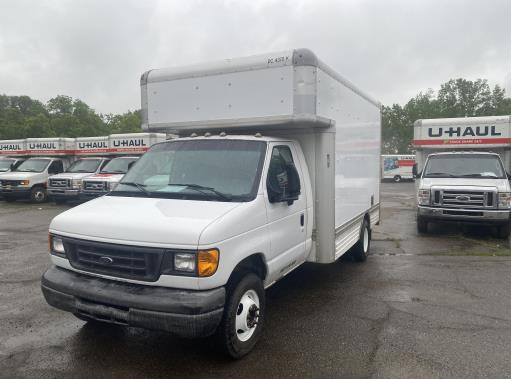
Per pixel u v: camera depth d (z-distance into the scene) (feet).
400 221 43.86
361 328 15.92
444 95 252.21
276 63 15.90
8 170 68.59
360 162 23.86
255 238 13.80
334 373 12.64
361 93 23.52
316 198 18.13
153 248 11.89
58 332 15.48
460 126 42.22
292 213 16.30
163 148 16.97
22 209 54.75
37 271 23.98
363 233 25.40
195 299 11.55
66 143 69.77
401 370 12.80
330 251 18.24
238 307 13.16
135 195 14.93
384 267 24.97
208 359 13.48
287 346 14.39
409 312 17.60
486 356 13.69
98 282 12.66
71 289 12.76
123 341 14.74
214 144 16.14
